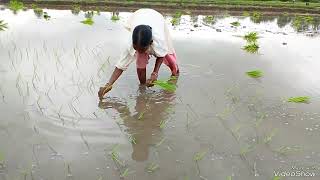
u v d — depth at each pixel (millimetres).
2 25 4949
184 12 7926
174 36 5141
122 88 3178
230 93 3193
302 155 2299
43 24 5344
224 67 3852
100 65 3615
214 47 4645
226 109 2887
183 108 2881
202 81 3428
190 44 4707
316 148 2387
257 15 7926
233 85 3375
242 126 2635
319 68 4027
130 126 2562
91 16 6414
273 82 3520
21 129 2426
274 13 8602
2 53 3785
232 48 4668
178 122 2658
